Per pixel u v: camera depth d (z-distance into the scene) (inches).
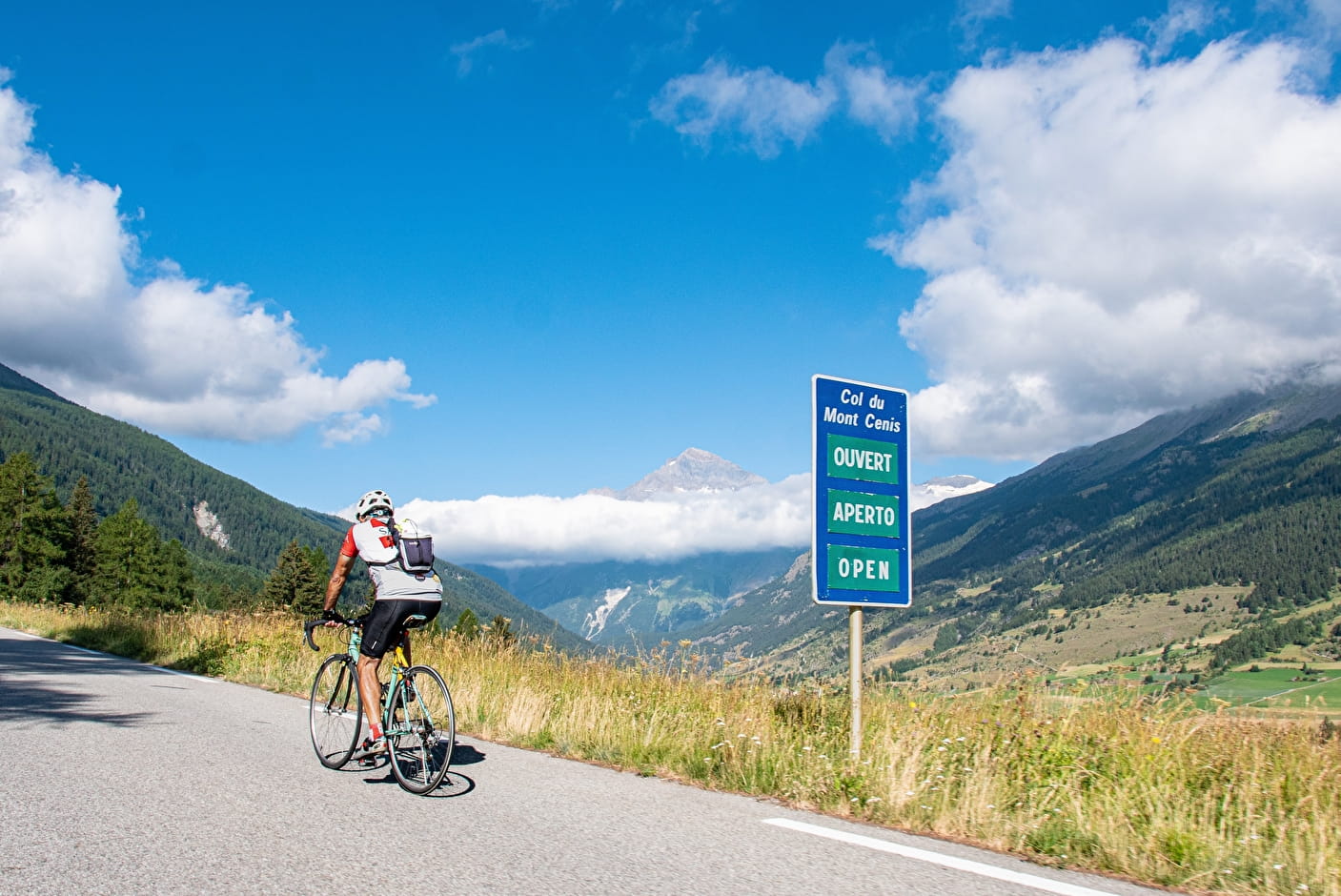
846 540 276.4
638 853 174.6
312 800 207.9
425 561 244.2
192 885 145.0
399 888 147.3
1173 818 196.1
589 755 284.7
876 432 290.4
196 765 239.6
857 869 168.2
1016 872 169.9
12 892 137.8
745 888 154.9
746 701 333.7
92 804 193.6
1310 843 178.5
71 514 3688.5
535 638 454.9
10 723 291.9
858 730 267.1
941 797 218.4
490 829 187.9
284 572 3585.1
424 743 222.8
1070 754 243.8
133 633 642.8
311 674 451.8
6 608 1033.5
